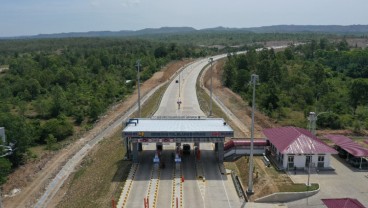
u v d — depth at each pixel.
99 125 87.50
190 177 50.72
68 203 47.97
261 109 88.69
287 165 51.91
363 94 89.75
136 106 100.19
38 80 128.88
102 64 166.12
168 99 100.69
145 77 141.38
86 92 114.38
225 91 115.06
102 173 54.44
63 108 100.50
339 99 92.69
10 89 122.69
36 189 56.31
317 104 87.88
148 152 60.53
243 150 58.09
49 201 52.12
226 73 127.88
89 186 51.28
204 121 59.97
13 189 56.41
